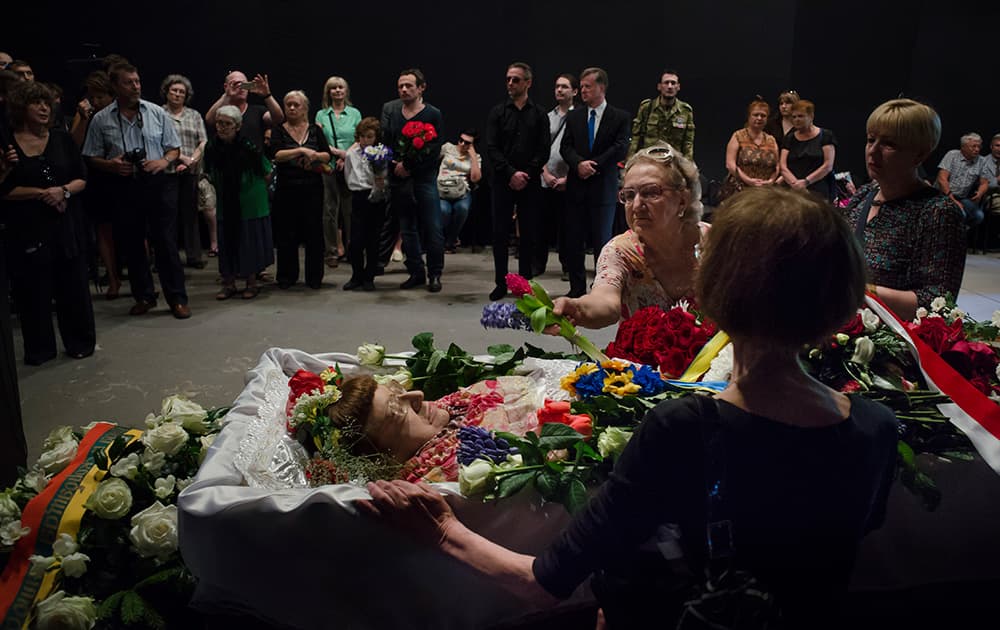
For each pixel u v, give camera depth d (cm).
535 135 678
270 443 206
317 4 1021
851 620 200
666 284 252
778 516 114
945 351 217
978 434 180
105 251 679
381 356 263
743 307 112
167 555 208
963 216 249
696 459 115
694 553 120
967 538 197
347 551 171
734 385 119
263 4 1006
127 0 980
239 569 178
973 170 980
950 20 1030
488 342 570
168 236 615
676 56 1059
